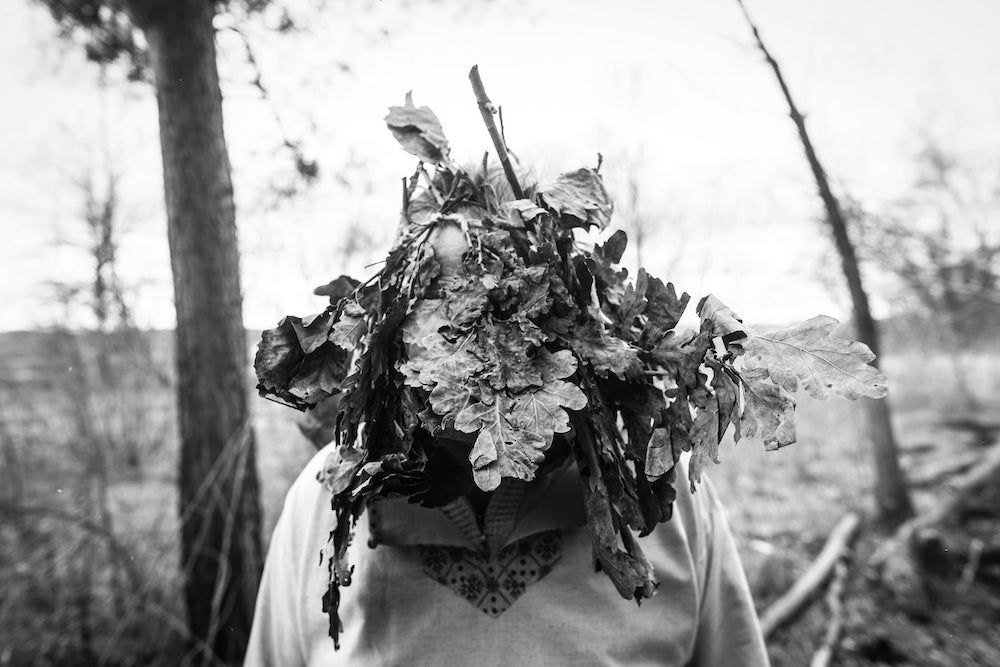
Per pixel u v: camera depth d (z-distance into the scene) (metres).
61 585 1.94
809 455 4.22
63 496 2.37
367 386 0.52
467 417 0.46
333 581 0.55
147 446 2.86
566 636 0.62
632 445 0.52
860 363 0.42
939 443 4.94
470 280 0.51
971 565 2.64
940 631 2.28
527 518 0.63
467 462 0.55
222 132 1.57
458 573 0.63
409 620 0.63
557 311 0.50
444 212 0.59
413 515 0.63
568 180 0.59
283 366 0.52
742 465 3.98
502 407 0.47
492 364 0.48
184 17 1.48
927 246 4.24
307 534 0.70
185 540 1.70
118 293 2.63
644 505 0.51
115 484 2.63
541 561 0.63
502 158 0.60
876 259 3.88
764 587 2.59
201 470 1.67
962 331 6.47
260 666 0.75
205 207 1.58
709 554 0.73
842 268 2.99
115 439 2.81
